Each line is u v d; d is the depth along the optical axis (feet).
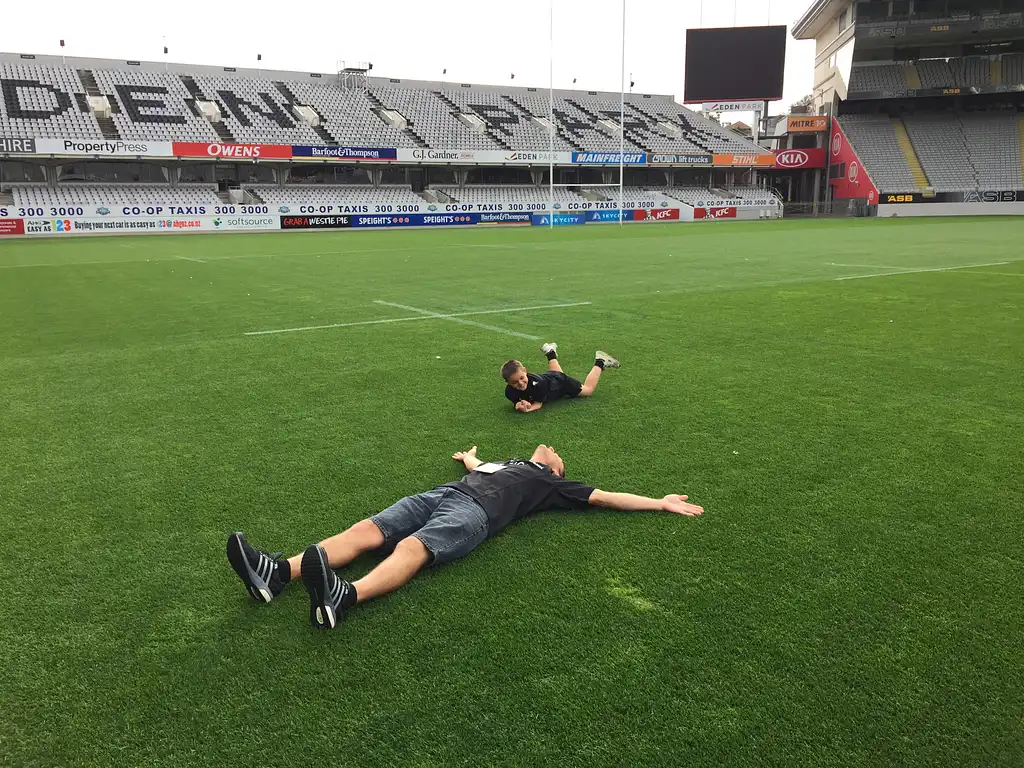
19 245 88.48
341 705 7.48
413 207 138.00
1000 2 148.87
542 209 151.02
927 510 11.50
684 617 8.77
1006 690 7.52
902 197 155.63
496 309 32.73
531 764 6.68
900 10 153.89
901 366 20.77
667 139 174.81
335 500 12.31
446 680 7.79
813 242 76.69
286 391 19.19
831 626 8.56
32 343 26.22
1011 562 9.92
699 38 160.97
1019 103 165.07
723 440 14.82
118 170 129.39
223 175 138.51
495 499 10.63
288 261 60.90
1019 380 19.15
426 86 169.89
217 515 11.82
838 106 171.42
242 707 7.50
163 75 143.84
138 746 7.04
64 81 133.08
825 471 13.12
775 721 7.14
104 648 8.49
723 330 26.55
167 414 17.33
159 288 42.16
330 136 140.46
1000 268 46.91
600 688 7.62
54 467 14.02
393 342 25.48
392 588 9.19
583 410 17.03
